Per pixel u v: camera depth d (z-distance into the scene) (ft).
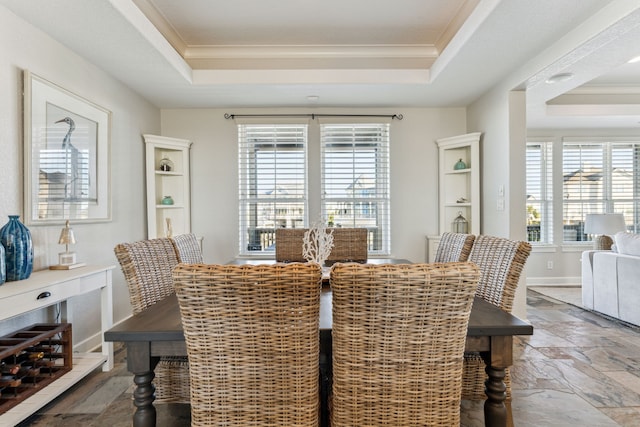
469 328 3.84
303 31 9.76
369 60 11.23
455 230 12.80
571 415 5.73
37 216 7.06
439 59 9.82
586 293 11.90
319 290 3.27
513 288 4.90
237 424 3.47
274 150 13.16
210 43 10.38
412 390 3.43
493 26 7.41
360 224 13.21
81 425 5.52
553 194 15.89
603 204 16.07
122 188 10.41
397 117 13.07
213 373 3.41
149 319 4.20
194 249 7.04
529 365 7.54
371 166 13.23
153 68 9.32
